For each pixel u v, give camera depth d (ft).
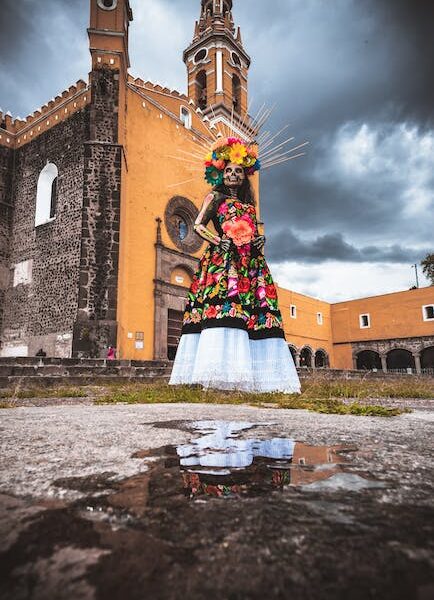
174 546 1.58
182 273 63.36
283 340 13.24
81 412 7.99
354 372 51.85
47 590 1.23
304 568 1.38
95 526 1.81
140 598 1.17
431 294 109.91
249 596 1.18
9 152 63.72
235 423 5.89
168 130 63.87
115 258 47.16
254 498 2.23
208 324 12.41
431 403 12.25
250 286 13.50
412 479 2.65
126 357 51.85
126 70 56.13
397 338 113.80
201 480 2.64
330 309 126.93
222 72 84.23
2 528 1.78
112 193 48.57
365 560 1.44
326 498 2.23
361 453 3.57
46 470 2.94
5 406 10.72
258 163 14.58
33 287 55.67
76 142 55.77
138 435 4.66
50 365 28.35
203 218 13.78
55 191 59.16
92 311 45.19
